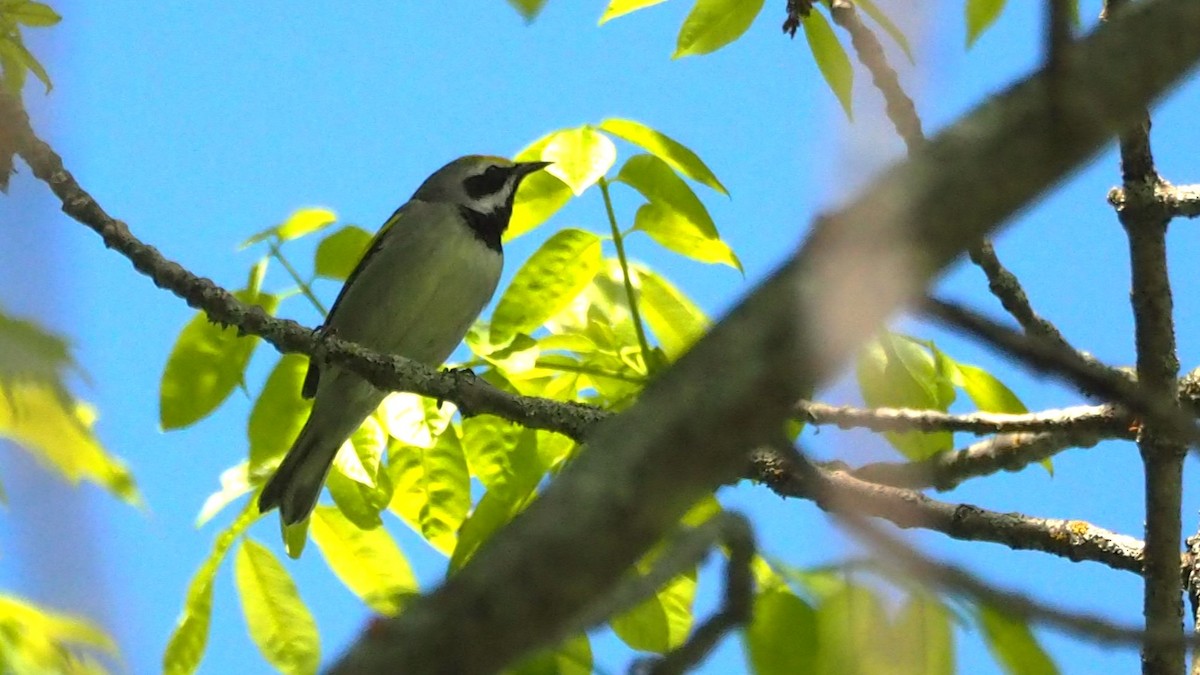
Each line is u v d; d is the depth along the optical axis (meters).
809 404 7.68
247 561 8.22
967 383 8.96
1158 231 7.41
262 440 8.70
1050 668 5.60
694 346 2.79
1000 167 2.93
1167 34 3.11
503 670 2.57
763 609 5.41
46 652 5.99
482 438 8.57
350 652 2.57
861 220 2.85
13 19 7.42
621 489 2.62
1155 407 3.87
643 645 6.80
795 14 7.84
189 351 8.54
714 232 8.74
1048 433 7.81
